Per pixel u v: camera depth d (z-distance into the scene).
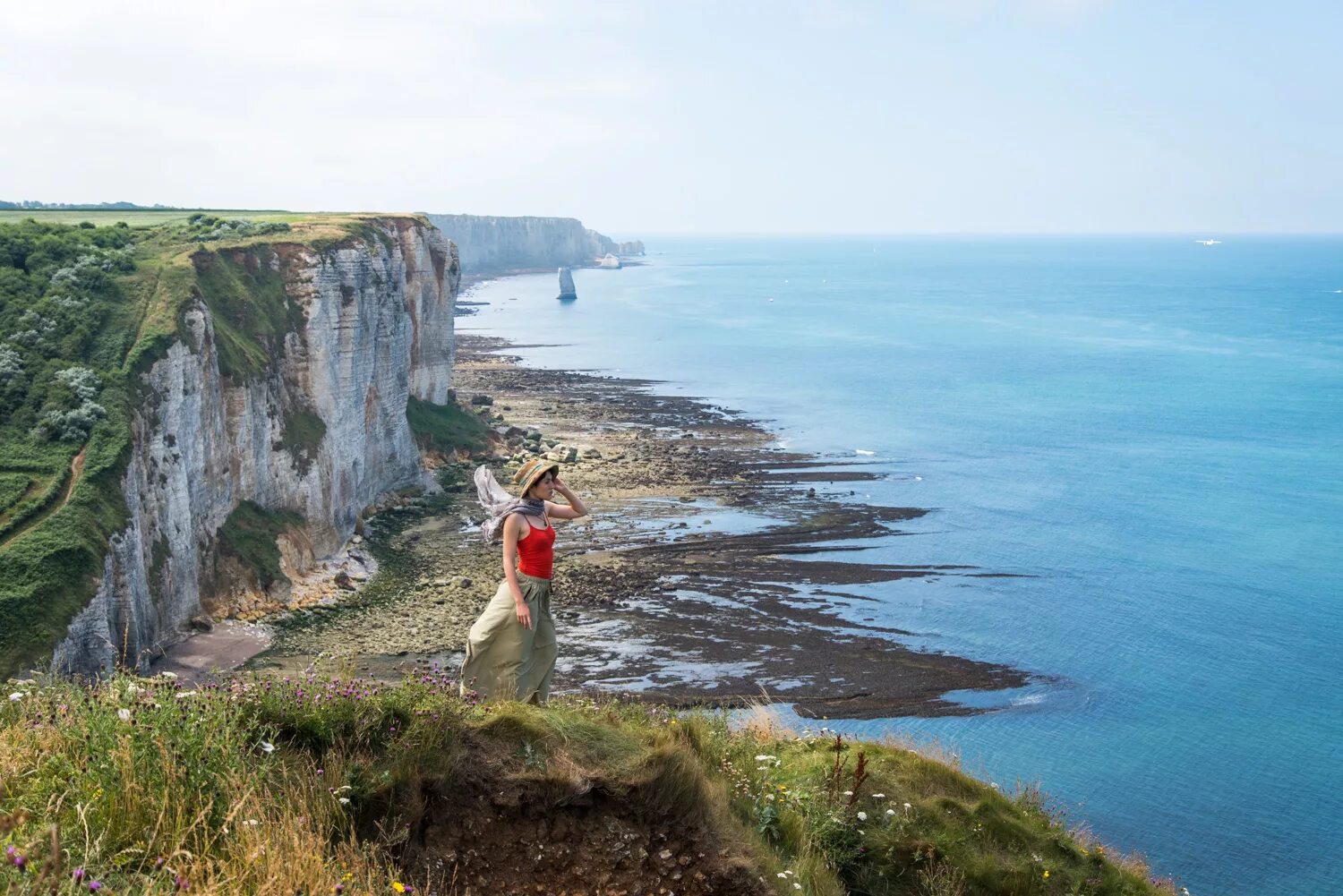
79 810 7.28
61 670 36.88
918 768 13.92
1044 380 139.38
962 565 62.06
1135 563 63.88
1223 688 46.62
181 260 58.38
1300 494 81.75
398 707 9.73
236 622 48.72
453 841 8.86
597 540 63.56
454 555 61.16
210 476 52.12
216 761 8.29
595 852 9.12
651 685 43.47
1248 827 35.59
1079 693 45.56
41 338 49.69
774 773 12.98
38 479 42.88
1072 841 14.22
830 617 52.75
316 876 7.37
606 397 119.44
